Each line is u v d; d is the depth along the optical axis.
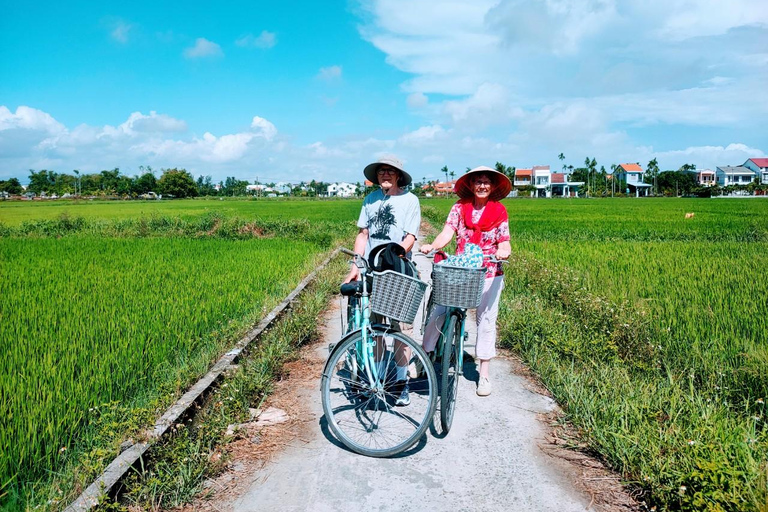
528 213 40.06
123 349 5.19
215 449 3.78
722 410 3.94
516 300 8.39
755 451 3.33
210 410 4.28
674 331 5.82
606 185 128.50
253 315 6.92
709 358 4.96
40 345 5.32
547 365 5.41
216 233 20.83
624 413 4.05
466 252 4.29
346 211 43.34
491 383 5.29
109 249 15.38
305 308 7.74
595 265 11.04
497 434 4.14
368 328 4.00
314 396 4.89
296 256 13.50
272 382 5.17
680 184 114.06
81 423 3.83
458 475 3.52
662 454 3.45
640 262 11.52
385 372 4.16
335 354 3.99
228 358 5.25
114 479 3.07
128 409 3.85
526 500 3.23
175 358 5.23
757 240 18.42
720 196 107.94
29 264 12.02
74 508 2.75
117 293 8.25
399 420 4.36
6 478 3.04
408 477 3.50
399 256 4.05
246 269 11.06
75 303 7.48
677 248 14.81
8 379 4.32
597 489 3.35
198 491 3.27
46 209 49.78
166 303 7.41
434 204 56.06
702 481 2.93
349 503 3.19
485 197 4.68
